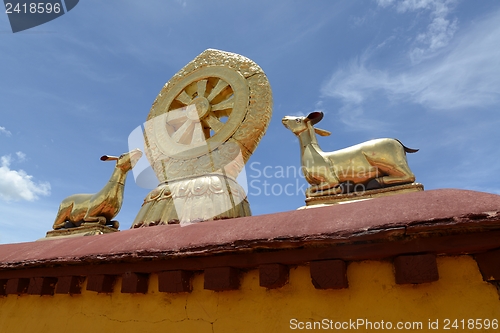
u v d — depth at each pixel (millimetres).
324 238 2461
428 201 2512
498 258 2217
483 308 2248
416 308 2398
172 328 3117
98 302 3566
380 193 3938
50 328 3707
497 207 2131
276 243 2607
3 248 4461
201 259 3000
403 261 2357
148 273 3328
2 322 4020
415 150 4324
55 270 3711
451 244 2258
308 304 2697
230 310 2949
